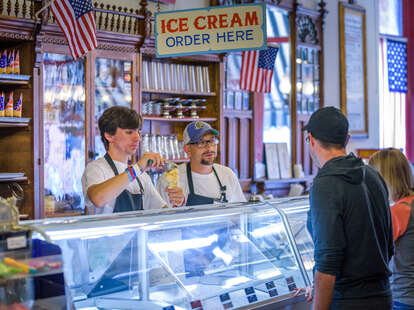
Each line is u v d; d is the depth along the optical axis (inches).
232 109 225.9
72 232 66.7
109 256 69.2
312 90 258.2
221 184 116.3
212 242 80.0
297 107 250.1
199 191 114.6
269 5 233.0
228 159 225.0
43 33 149.9
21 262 52.7
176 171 101.2
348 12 274.5
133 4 195.9
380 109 305.9
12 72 149.6
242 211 85.8
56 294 53.8
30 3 165.0
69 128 163.8
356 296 67.7
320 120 71.1
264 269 82.6
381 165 95.7
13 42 154.0
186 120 195.0
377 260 68.3
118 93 175.5
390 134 311.1
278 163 241.4
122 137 97.7
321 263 66.2
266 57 195.8
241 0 225.0
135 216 75.4
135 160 179.0
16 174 148.6
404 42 318.3
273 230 88.1
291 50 246.8
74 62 164.7
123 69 176.6
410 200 93.4
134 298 69.2
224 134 208.7
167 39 128.3
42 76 154.5
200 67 201.6
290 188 246.5
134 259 71.2
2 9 146.6
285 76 250.7
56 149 160.6
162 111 191.8
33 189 152.6
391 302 71.0
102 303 66.9
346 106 273.0
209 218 81.0
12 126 151.9
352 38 276.7
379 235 70.7
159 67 191.8
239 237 83.5
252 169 233.9
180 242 76.7
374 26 291.4
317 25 258.8
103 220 71.4
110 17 187.6
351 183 67.5
